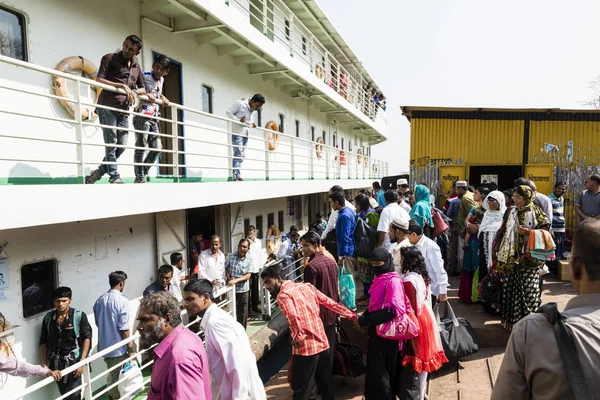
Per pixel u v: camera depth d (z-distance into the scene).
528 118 11.14
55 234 4.64
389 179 20.84
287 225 12.40
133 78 4.42
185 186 5.20
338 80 14.62
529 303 4.67
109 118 4.23
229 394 3.05
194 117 7.36
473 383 4.35
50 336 4.23
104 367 5.21
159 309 2.44
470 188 8.63
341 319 5.80
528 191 4.57
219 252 6.51
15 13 4.23
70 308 4.33
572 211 10.88
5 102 4.12
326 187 11.60
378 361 3.73
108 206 3.97
